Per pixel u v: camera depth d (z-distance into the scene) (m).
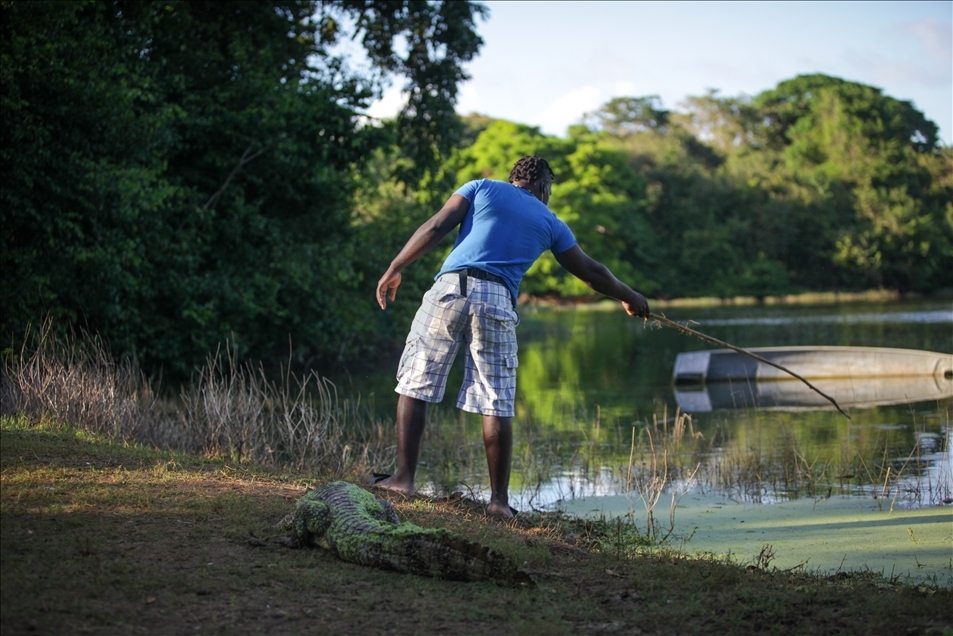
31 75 11.98
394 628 3.32
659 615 3.66
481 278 5.32
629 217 58.38
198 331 16.22
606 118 97.25
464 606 3.56
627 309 5.88
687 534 6.20
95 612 3.25
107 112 12.93
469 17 21.22
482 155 55.12
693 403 14.44
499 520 5.48
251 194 18.45
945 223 65.56
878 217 62.91
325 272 18.45
